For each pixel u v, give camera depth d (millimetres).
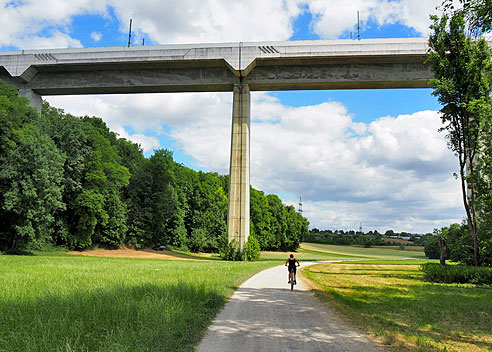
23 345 5852
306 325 8734
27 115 49344
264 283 18531
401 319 10109
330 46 52344
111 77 57156
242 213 51531
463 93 25328
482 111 24031
